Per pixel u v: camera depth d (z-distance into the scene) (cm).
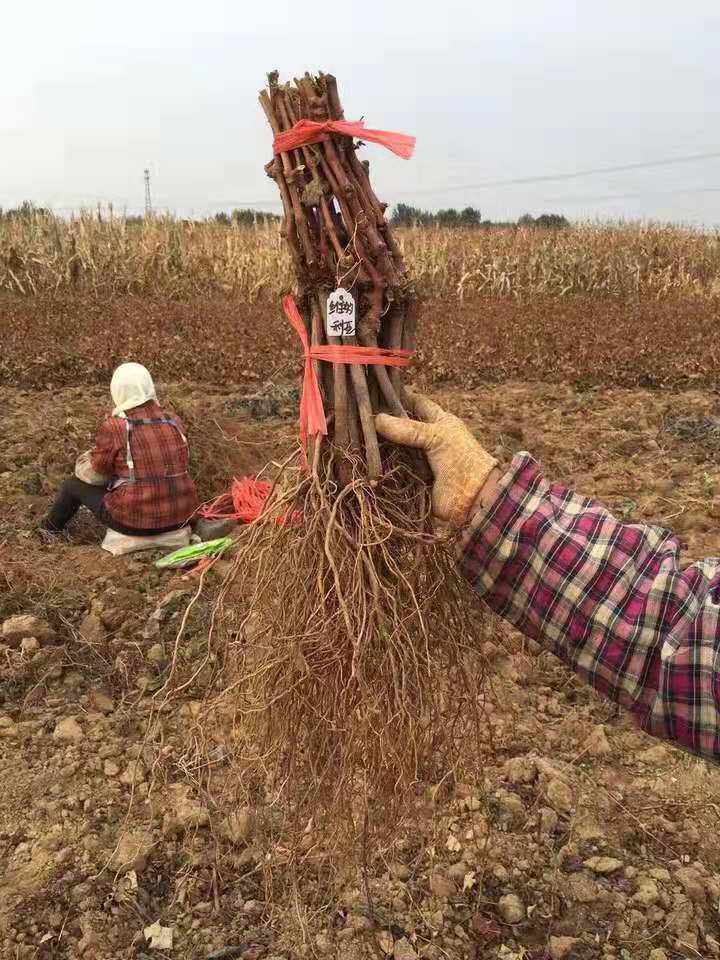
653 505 482
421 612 157
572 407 764
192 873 220
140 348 878
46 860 224
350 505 157
